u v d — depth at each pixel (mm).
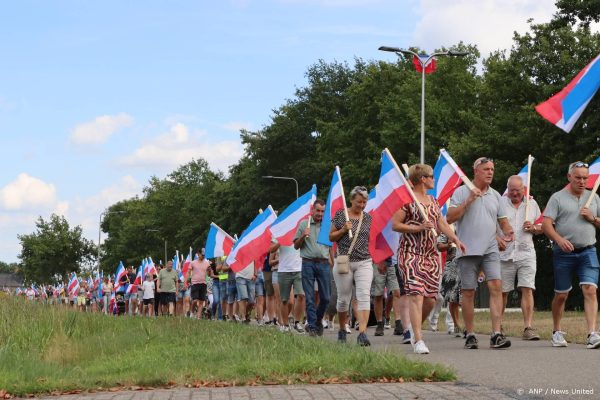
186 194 125625
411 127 61312
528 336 14711
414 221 12461
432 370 9188
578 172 13133
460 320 23625
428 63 44844
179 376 9844
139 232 128125
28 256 143000
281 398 7949
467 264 13070
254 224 22328
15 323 19438
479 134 52250
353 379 9180
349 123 71812
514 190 14719
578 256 13156
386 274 18281
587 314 13016
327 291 16469
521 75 49656
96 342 16703
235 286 24922
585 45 47562
